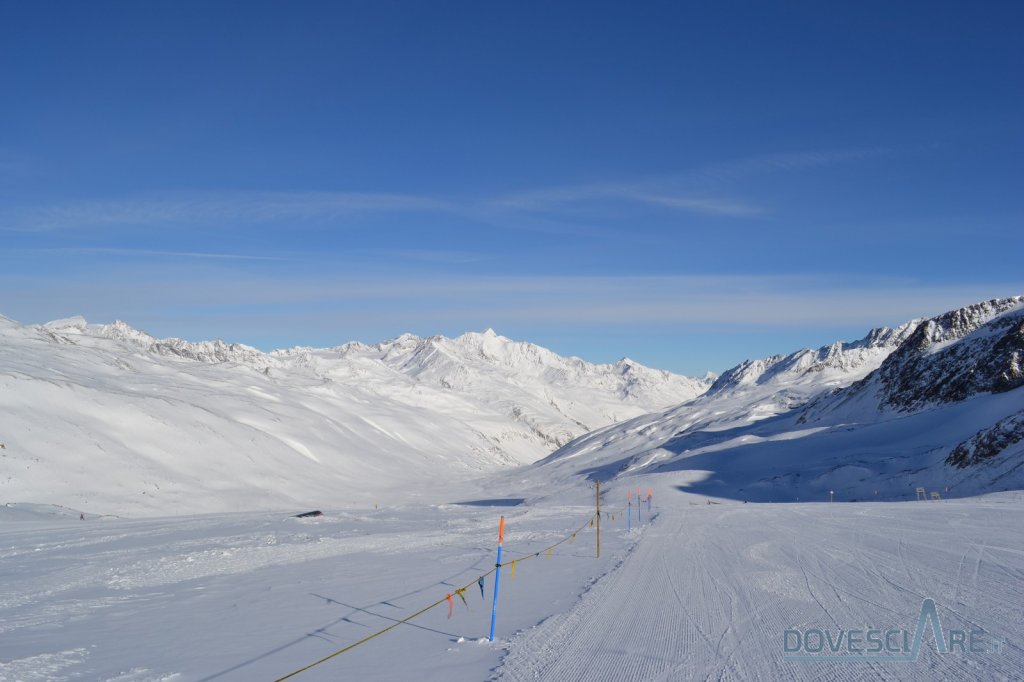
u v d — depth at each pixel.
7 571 19.00
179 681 8.50
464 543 23.64
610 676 8.19
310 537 26.52
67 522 38.56
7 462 67.31
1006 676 7.61
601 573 15.96
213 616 12.45
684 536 23.55
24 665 9.27
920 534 20.12
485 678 8.27
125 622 12.13
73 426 82.69
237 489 89.44
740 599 12.36
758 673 8.14
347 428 195.50
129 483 75.12
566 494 87.25
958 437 74.25
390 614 12.24
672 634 10.08
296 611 12.66
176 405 113.69
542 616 11.65
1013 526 20.70
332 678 8.45
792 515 30.55
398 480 151.62
